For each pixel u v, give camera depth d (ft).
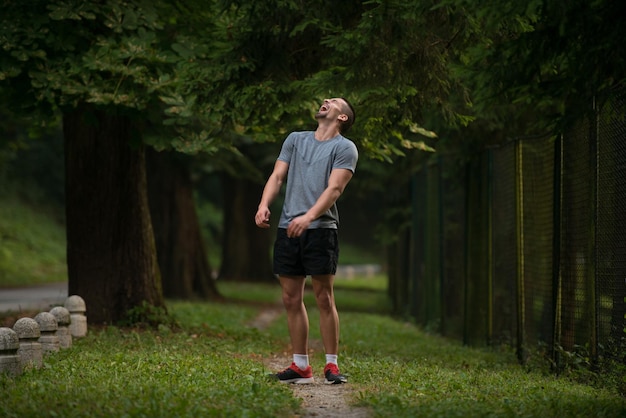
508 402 21.95
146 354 32.17
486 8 23.56
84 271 45.68
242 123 39.09
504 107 44.83
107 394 22.09
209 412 19.94
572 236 32.86
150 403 20.61
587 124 30.63
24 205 161.58
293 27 34.55
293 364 26.53
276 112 36.94
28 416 19.84
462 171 57.41
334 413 21.31
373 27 30.68
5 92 43.73
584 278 31.68
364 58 32.55
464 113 45.93
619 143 27.58
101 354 32.09
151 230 47.42
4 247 133.28
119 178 45.88
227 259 126.62
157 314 45.91
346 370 29.71
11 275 117.19
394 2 30.09
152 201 85.25
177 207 85.56
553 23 23.43
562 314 33.63
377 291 140.77
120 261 45.88
